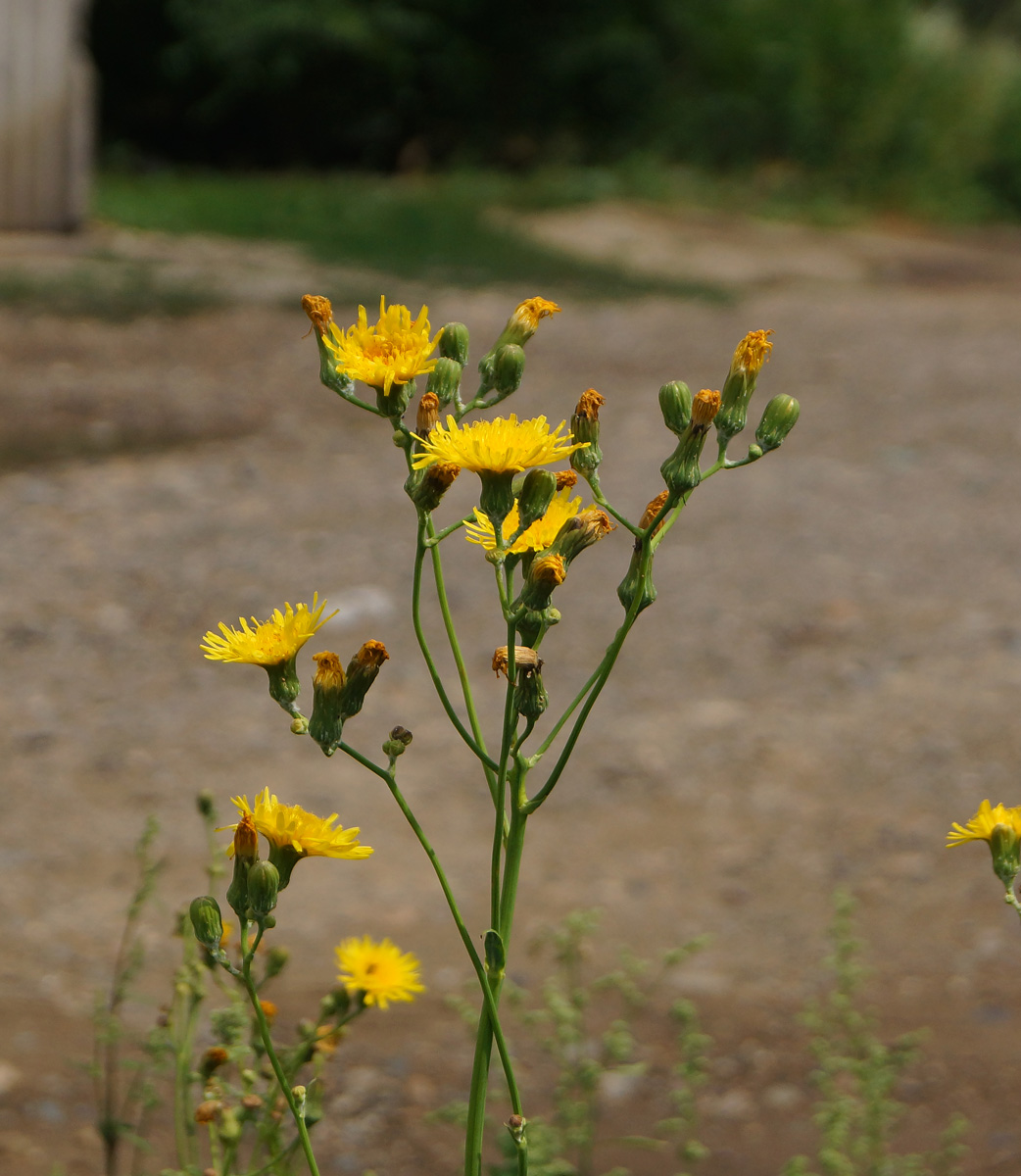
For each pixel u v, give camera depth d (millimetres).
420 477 1265
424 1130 2475
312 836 1250
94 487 5641
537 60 17312
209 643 1277
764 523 5730
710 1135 2492
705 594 4996
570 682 4348
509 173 17328
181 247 10438
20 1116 2354
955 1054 2709
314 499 5699
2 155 9992
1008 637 4594
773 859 3451
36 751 3752
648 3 17344
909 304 11000
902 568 5242
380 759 3848
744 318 9898
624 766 3861
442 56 17156
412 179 16453
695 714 4141
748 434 6957
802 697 4254
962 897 3289
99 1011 2203
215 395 7020
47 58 10070
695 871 3408
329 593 4766
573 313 9570
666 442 6734
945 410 7559
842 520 5773
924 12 18859
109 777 3656
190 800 3582
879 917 3219
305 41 16641
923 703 4184
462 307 9328
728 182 16375
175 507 5504
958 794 3709
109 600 4652
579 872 3396
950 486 6234
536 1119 2006
